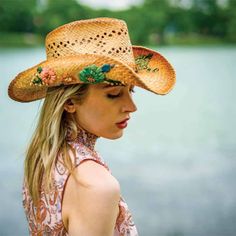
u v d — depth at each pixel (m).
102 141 15.87
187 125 20.47
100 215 1.67
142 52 2.15
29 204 1.92
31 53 65.62
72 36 1.86
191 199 9.07
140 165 12.30
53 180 1.77
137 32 77.25
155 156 13.64
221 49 77.12
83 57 1.77
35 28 78.00
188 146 15.45
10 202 8.40
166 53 68.31
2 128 18.88
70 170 1.75
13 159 12.32
